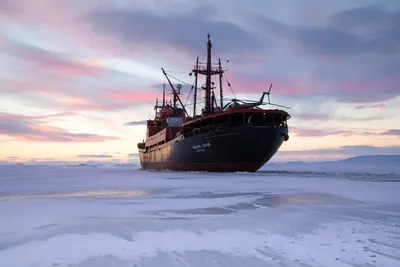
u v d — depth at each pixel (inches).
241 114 1966.0
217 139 2010.3
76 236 417.4
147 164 3927.2
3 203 756.0
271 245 359.6
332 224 475.5
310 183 1267.2
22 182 1638.8
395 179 1491.1
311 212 593.6
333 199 788.6
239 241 381.4
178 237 407.5
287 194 913.5
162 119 3636.8
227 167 2105.1
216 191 1021.8
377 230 429.4
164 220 529.0
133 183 1407.5
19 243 385.4
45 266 301.3
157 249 352.5
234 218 544.7
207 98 2797.7
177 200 805.2
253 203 739.4
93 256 329.7
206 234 423.2
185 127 2490.2
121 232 439.8
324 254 320.8
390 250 331.0
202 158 2251.5
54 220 533.0
